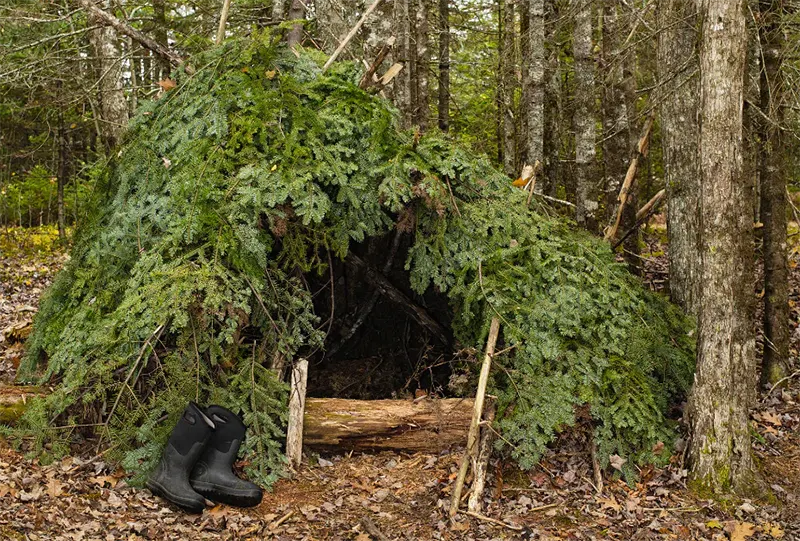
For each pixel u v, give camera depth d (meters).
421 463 4.56
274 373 4.49
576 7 7.61
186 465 3.91
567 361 4.74
